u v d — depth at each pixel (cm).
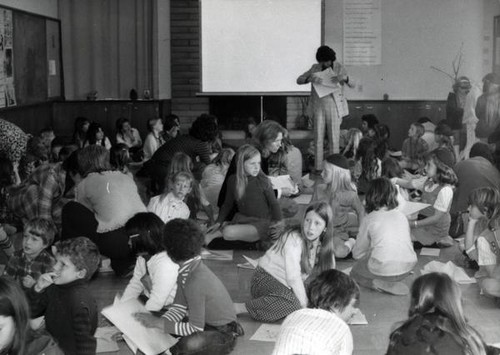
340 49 1495
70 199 722
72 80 1509
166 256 499
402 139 1498
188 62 1509
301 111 1470
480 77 1488
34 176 708
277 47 1439
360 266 635
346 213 727
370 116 1216
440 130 1056
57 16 1484
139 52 1514
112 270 683
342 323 346
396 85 1509
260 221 748
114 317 470
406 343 326
